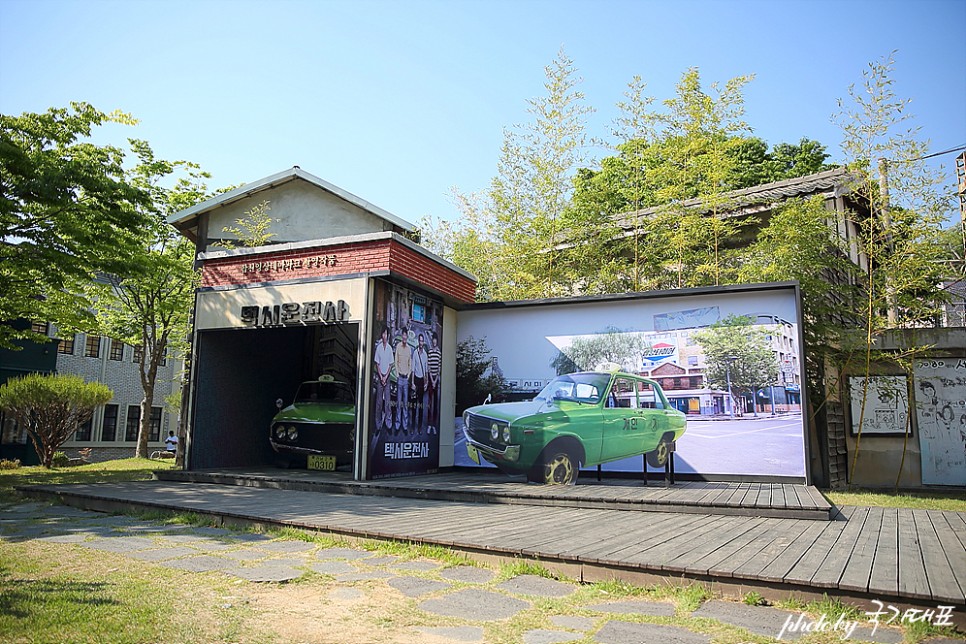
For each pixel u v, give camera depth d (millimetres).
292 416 12242
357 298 10422
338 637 3568
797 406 9969
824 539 5734
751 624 3820
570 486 9453
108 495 8547
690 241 13008
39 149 11883
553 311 12016
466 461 12289
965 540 5711
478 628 3748
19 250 11516
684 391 10703
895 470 12148
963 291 13891
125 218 12359
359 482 9648
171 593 4266
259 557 5465
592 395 10805
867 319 11703
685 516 7262
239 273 11594
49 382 17141
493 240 16641
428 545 5645
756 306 10469
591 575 4805
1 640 3287
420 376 11562
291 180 16203
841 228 14039
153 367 18922
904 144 11133
